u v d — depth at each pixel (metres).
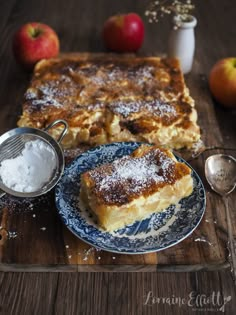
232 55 0.50
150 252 0.27
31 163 0.32
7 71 0.46
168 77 0.40
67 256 0.28
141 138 0.36
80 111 0.36
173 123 0.36
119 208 0.27
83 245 0.29
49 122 0.35
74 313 0.25
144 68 0.41
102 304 0.26
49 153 0.32
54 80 0.40
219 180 0.33
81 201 0.30
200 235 0.30
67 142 0.36
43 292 0.26
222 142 0.38
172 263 0.28
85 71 0.41
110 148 0.34
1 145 0.32
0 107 0.41
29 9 0.58
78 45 0.50
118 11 0.58
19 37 0.43
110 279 0.27
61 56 0.47
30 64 0.44
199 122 0.40
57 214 0.31
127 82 0.40
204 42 0.52
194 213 0.30
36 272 0.27
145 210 0.29
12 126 0.39
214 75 0.41
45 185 0.30
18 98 0.42
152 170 0.30
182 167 0.30
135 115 0.36
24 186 0.30
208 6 0.60
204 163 0.35
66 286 0.27
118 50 0.48
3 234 0.29
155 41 0.52
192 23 0.43
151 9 0.57
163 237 0.28
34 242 0.29
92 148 0.35
